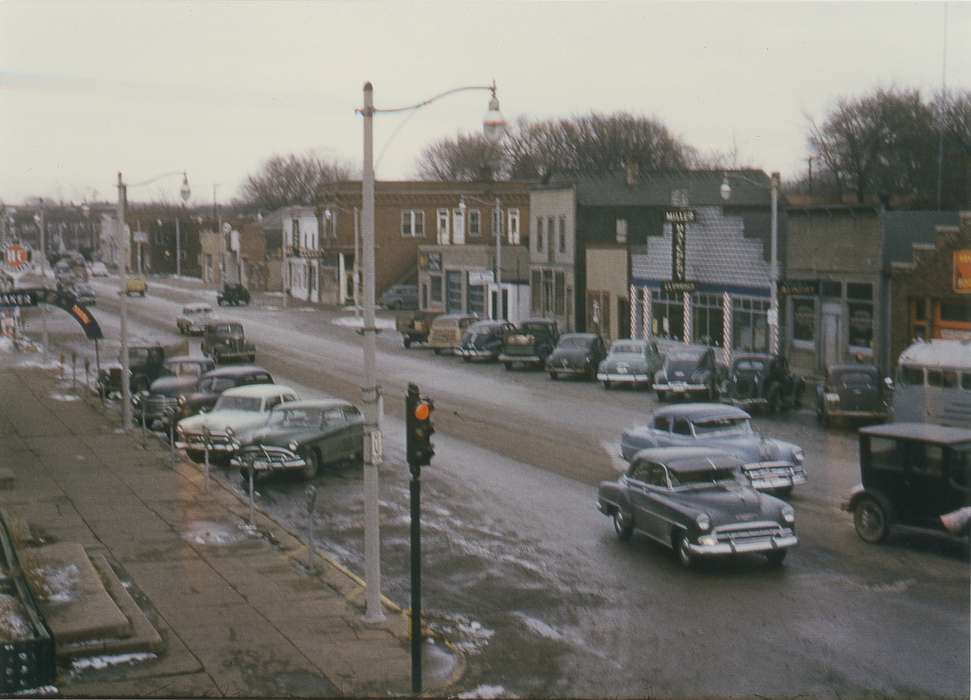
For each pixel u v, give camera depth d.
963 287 33.66
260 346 53.47
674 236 45.75
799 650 13.13
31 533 18.98
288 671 12.79
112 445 28.91
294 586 16.19
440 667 12.91
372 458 14.55
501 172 84.94
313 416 24.77
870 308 36.44
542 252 60.09
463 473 24.14
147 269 124.12
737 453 20.86
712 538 16.27
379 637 13.99
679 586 15.88
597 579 16.36
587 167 72.19
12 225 76.19
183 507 21.48
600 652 13.36
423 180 85.44
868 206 36.22
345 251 81.19
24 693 11.96
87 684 12.33
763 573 16.34
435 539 18.94
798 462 21.17
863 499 17.92
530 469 24.50
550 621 14.57
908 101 50.41
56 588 15.16
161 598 15.59
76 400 37.97
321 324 66.06
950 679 12.02
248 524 20.05
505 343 44.72
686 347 36.72
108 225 124.69
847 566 16.56
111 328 65.75
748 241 42.94
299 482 23.77
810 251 39.16
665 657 13.10
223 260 108.81
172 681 12.45
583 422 31.00
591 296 54.41
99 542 18.75
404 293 77.25
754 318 42.84
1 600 13.89
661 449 18.52
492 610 15.10
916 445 17.25
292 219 92.44
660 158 73.38
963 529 16.81
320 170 118.06
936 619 14.06
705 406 22.78
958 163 49.28
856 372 29.56
